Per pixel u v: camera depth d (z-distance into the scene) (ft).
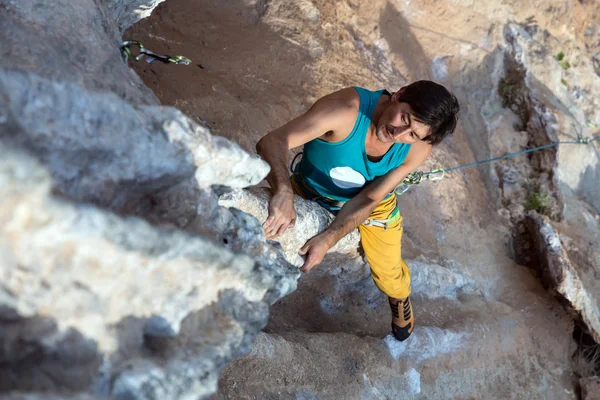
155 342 4.99
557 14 23.56
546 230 17.04
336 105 8.26
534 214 17.74
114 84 6.26
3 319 3.94
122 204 5.12
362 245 10.18
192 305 5.19
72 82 5.16
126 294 4.60
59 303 4.14
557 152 19.54
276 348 9.18
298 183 9.90
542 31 22.91
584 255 17.85
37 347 4.10
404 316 11.19
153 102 6.57
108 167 4.85
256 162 6.28
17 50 5.63
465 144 19.40
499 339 14.11
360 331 11.93
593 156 20.57
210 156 5.65
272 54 16.42
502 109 21.31
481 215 17.57
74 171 4.65
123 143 4.87
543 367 14.92
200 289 5.21
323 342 10.28
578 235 18.43
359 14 19.33
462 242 16.19
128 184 5.06
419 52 20.56
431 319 13.37
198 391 4.86
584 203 19.81
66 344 4.21
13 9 6.34
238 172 6.19
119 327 4.64
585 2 24.43
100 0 8.05
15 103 4.30
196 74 14.21
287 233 8.58
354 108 8.32
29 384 4.05
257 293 5.90
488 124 20.57
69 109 4.59
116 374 4.41
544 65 21.76
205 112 13.25
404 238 14.65
